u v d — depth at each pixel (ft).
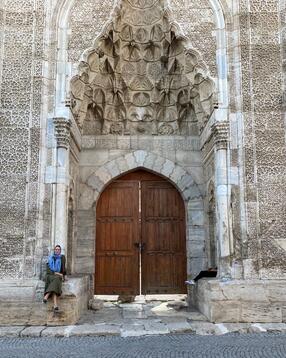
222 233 20.93
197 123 27.37
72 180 24.59
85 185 26.99
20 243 20.63
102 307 23.90
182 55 24.85
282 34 22.72
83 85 24.06
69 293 19.22
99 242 27.12
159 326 18.57
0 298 19.24
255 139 21.75
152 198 27.63
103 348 15.07
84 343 15.97
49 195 21.25
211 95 22.80
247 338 16.53
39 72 22.30
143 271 26.89
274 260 20.70
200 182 27.09
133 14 25.57
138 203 27.55
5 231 20.72
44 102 22.06
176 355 13.98
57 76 22.38
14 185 21.16
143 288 26.68
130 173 27.78
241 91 22.18
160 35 25.79
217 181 21.65
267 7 23.20
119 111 27.55
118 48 25.61
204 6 23.35
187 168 27.32
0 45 22.53
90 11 23.15
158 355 14.01
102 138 27.48
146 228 27.35
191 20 23.25
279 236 20.89
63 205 21.21
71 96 22.68
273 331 17.74
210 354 14.06
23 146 21.54
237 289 19.61
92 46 22.74
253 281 20.25
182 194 27.12
